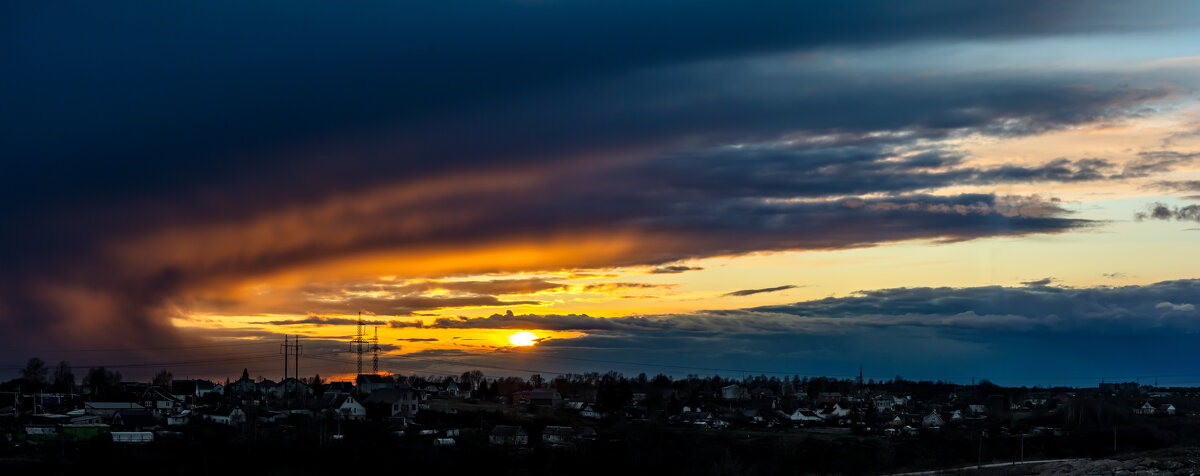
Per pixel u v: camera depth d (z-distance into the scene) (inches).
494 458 5492.1
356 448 5329.7
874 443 6963.6
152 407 7495.1
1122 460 5570.9
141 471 4562.0
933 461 6446.9
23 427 5689.0
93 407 6934.1
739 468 5733.3
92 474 4426.7
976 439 7322.8
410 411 7396.7
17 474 4308.6
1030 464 6033.5
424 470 5073.8
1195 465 5002.5
